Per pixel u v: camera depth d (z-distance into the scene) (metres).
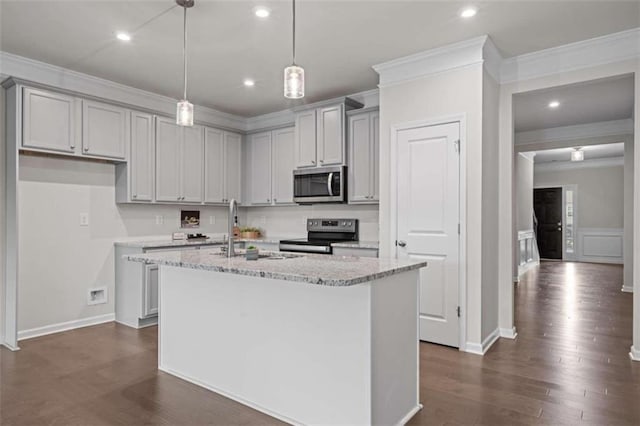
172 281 2.92
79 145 3.91
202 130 5.11
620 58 3.22
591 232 10.09
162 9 2.75
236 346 2.52
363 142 4.38
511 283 3.77
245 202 5.72
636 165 3.15
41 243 3.86
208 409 2.38
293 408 2.23
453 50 3.35
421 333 3.62
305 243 4.57
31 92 3.57
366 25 2.99
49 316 3.91
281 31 3.09
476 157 3.30
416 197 3.61
